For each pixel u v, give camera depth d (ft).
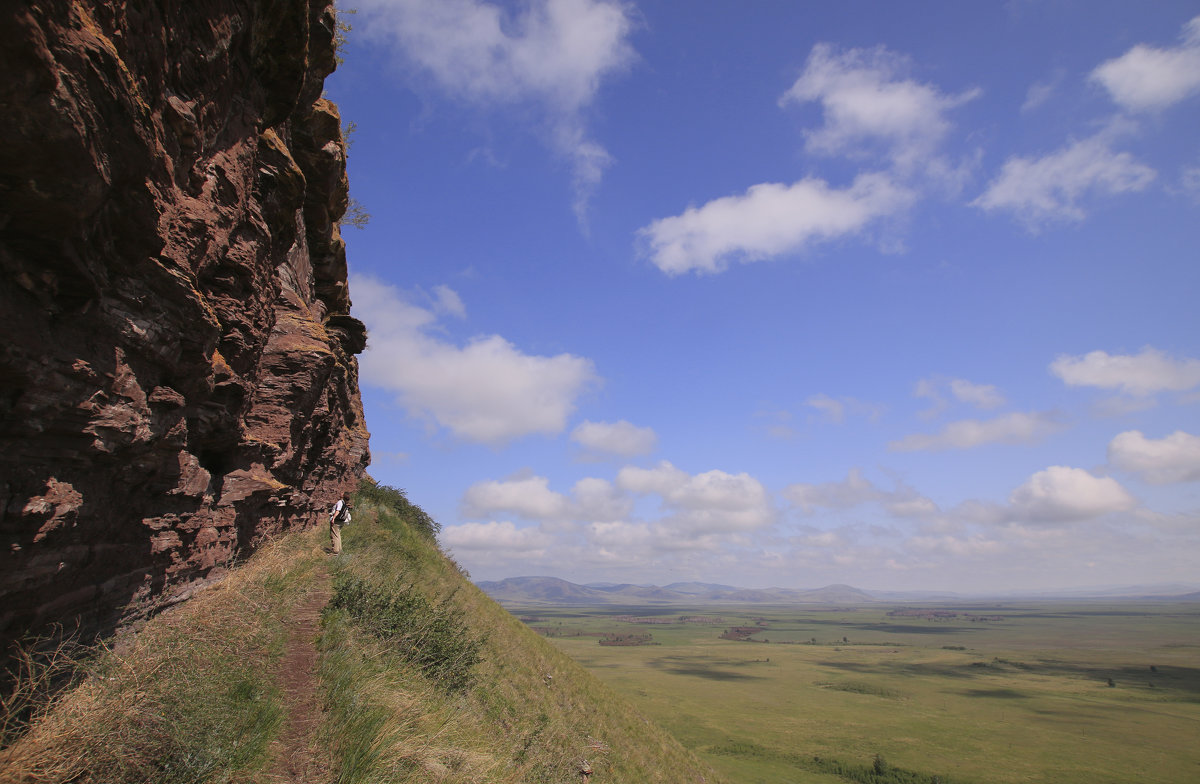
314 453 59.52
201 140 20.85
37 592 16.48
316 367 44.55
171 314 20.47
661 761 73.46
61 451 16.38
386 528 82.48
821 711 535.60
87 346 16.56
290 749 19.51
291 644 29.07
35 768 13.53
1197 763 402.72
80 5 11.94
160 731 16.05
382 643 33.63
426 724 25.77
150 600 24.52
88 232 14.58
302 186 34.99
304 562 45.09
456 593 74.59
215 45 20.35
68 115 11.58
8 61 10.14
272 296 35.06
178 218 20.24
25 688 15.35
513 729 40.24
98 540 19.88
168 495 24.84
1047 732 483.10
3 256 12.98
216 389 28.84
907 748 422.41
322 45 39.22
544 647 95.50
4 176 11.78
